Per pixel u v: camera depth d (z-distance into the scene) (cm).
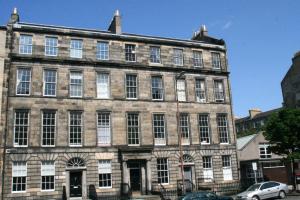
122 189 3759
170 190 3931
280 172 4844
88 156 3750
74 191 3653
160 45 4431
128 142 3972
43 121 3678
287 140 3912
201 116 4416
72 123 3784
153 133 4091
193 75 4497
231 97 4653
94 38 4103
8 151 3462
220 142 4434
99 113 3919
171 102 4275
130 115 4056
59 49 3916
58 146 3656
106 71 4053
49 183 3562
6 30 3747
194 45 4625
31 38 3841
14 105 3594
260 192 3219
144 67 4234
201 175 4200
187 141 4256
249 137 5375
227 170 4391
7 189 3381
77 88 3906
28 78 3731
